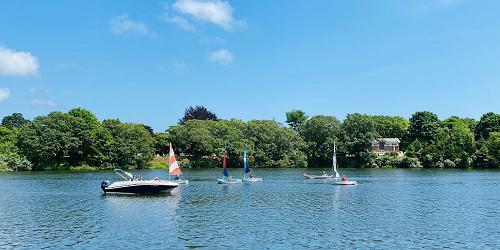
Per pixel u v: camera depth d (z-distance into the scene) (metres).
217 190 95.81
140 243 43.84
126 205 70.69
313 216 59.75
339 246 42.66
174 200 77.25
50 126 183.25
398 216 59.75
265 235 47.38
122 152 190.88
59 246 42.84
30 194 87.25
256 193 89.19
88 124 194.25
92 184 111.06
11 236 47.34
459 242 44.34
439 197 81.94
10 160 171.88
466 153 198.25
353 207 68.38
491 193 89.00
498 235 47.53
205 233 48.41
